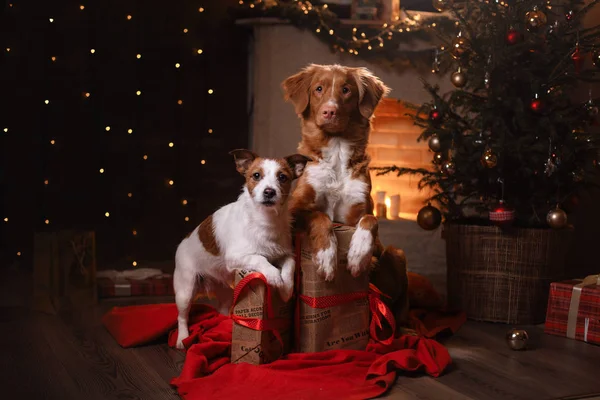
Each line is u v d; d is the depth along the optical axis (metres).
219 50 5.58
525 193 3.89
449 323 3.60
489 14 3.77
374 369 2.66
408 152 5.29
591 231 4.82
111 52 5.39
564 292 3.47
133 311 3.50
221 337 3.07
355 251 2.88
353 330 2.98
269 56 5.03
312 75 3.18
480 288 3.76
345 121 3.09
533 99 3.62
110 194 5.49
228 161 5.70
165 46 5.48
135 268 5.09
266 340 2.76
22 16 5.18
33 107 5.28
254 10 5.09
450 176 3.85
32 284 4.51
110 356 3.00
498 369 2.90
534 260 3.68
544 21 3.54
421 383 2.69
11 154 5.27
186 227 5.64
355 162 3.19
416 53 5.02
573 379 2.79
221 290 3.27
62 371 2.78
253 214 2.78
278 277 2.73
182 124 5.59
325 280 2.86
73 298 3.96
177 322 3.26
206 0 5.51
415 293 3.85
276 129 5.06
